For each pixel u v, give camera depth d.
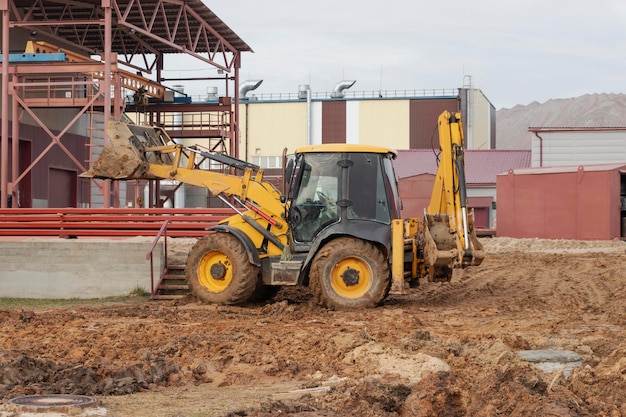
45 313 16.72
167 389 9.62
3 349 11.94
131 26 34.66
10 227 23.11
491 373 9.20
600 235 39.50
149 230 22.59
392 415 8.24
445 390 8.41
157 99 45.81
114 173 18.64
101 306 18.23
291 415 8.04
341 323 14.70
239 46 46.88
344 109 77.69
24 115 38.03
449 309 16.95
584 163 51.34
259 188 17.72
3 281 20.95
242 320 15.45
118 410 8.41
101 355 11.62
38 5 39.09
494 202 56.34
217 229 17.56
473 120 78.12
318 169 17.12
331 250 16.58
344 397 8.76
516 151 59.50
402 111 77.06
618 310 16.50
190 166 18.50
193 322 15.23
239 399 9.03
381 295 16.50
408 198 47.81
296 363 10.77
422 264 17.28
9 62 34.06
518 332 13.68
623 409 8.39
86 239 22.34
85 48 44.06
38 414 7.96
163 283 20.22
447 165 17.02
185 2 39.59
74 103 34.62
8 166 37.03
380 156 17.09
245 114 78.75
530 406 7.98
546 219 41.56
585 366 10.29
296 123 78.19
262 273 17.39
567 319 15.20
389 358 10.62
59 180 42.44
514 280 23.41
